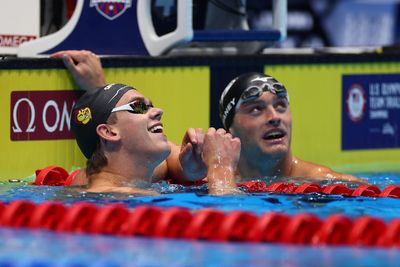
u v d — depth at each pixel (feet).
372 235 46.55
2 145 69.15
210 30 75.31
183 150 61.67
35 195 59.57
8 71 69.10
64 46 74.69
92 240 44.98
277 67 79.51
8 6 74.90
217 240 46.16
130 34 75.92
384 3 108.78
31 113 70.08
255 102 66.85
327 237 45.62
